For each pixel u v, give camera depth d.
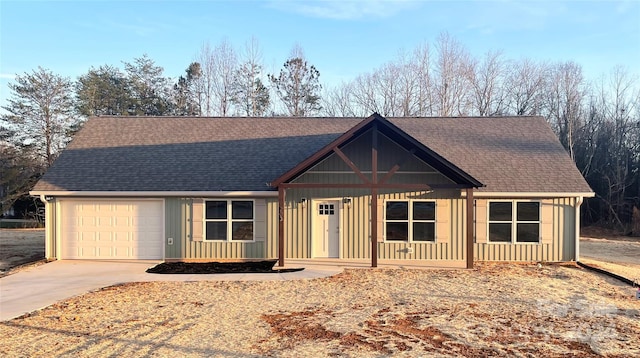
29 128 39.16
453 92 42.06
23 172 38.00
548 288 11.70
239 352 6.96
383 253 15.91
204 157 17.69
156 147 18.36
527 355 6.90
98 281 12.58
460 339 7.62
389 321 8.65
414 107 42.50
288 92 46.25
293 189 16.12
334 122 20.09
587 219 36.00
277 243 16.12
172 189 16.02
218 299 10.44
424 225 15.94
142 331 7.98
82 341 7.42
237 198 16.17
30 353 6.85
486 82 42.06
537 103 40.94
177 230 16.19
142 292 11.17
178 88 46.62
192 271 14.10
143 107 44.53
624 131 35.94
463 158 17.12
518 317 8.99
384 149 16.06
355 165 15.88
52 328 8.14
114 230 16.31
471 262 14.45
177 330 8.05
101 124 20.00
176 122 20.27
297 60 46.41
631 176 35.22
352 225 16.05
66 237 16.34
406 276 13.15
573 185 15.69
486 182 15.84
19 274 13.67
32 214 38.62
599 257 19.23
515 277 13.09
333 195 16.06
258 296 10.74
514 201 15.82
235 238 16.16
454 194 15.84
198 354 6.86
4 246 21.73
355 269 14.20
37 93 39.25
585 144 37.75
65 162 17.38
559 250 15.70
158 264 15.41
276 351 7.01
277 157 17.62
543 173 16.30
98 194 15.95
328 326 8.31
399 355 6.86
